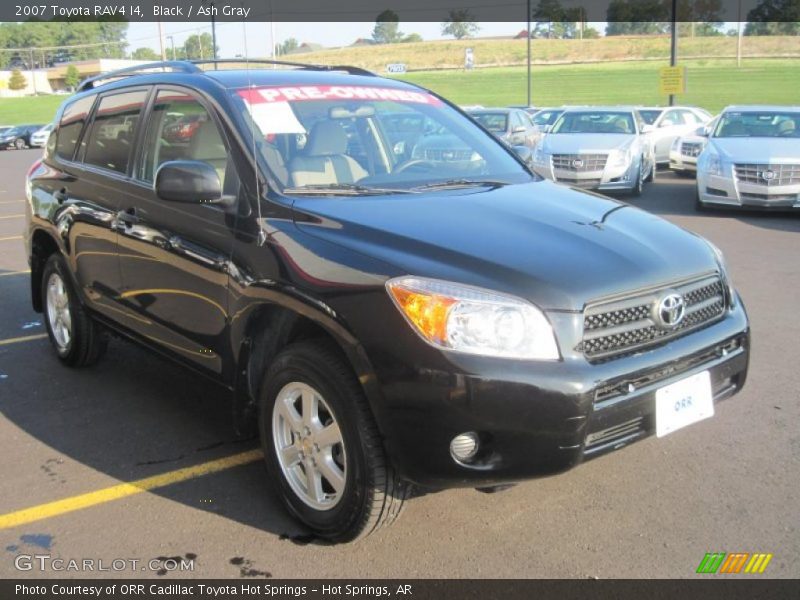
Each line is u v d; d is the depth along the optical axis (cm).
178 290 394
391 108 447
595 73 6162
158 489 377
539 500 360
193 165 349
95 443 428
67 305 529
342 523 314
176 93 423
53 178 529
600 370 289
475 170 434
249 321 349
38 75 10231
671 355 311
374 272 297
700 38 7844
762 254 899
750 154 1155
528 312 284
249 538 334
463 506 355
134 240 425
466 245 309
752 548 319
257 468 398
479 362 277
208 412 470
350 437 301
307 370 314
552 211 360
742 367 353
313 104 415
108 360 564
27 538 337
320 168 386
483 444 285
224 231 362
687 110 2055
